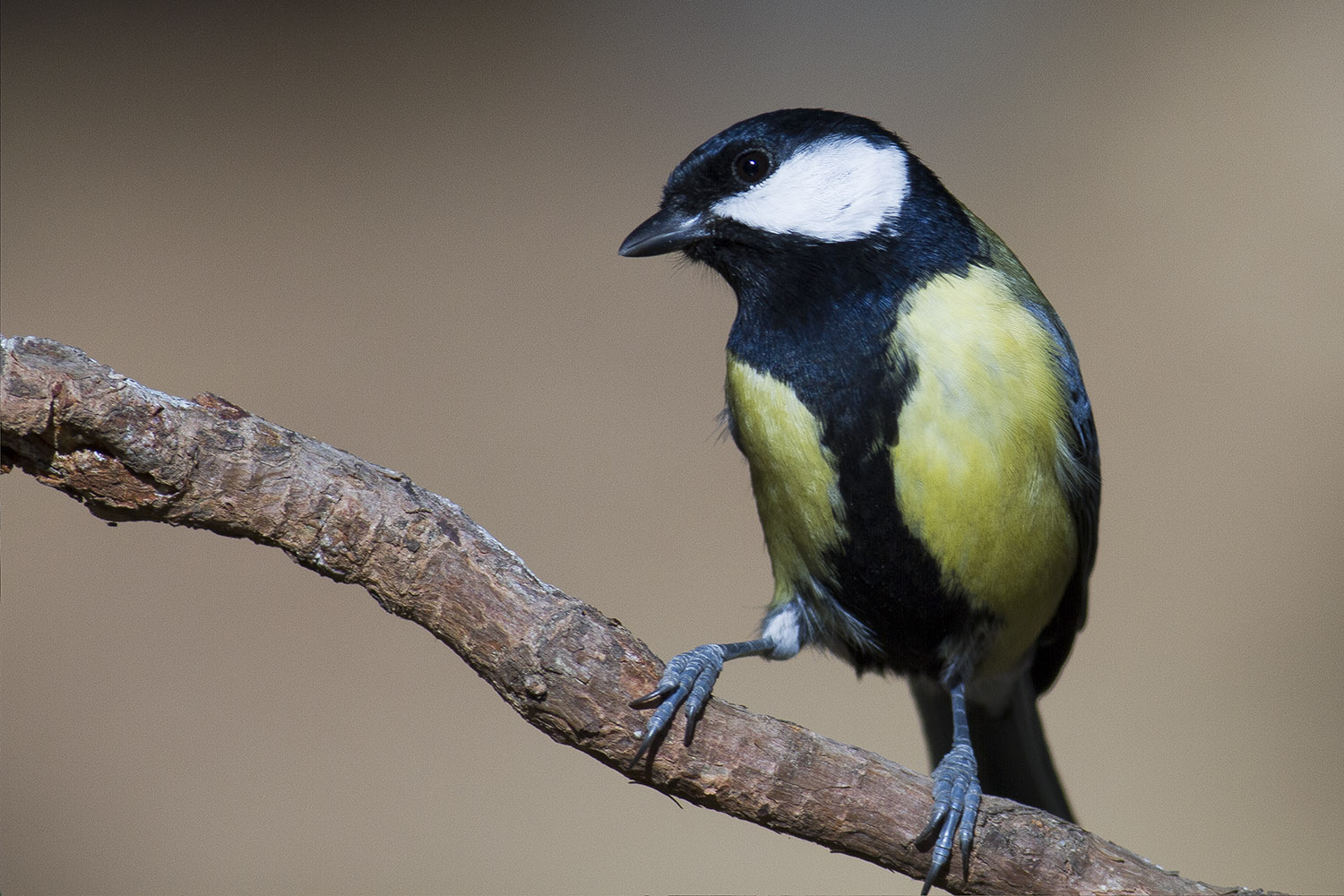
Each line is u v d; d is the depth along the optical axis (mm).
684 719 2045
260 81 3637
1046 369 2072
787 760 2047
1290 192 3029
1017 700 2105
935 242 2072
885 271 2072
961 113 3381
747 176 2078
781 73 3637
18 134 3379
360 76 3684
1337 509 2367
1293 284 2799
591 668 2041
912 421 2066
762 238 2076
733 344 2080
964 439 2066
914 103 3459
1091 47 3619
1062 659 2104
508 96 3613
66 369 2031
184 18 3902
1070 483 2078
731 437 2100
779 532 2082
